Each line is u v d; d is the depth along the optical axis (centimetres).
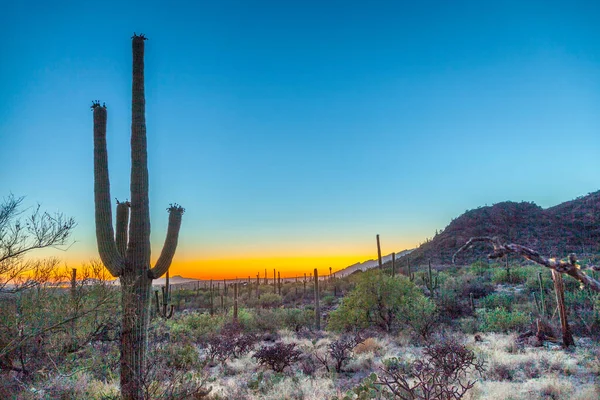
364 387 841
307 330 2503
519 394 863
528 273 3544
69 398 756
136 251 816
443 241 8150
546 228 7469
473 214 8838
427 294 3256
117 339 852
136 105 879
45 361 805
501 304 2623
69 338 809
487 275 4278
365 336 1917
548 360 1182
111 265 784
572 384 952
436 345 1112
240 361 1487
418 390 827
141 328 789
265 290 6081
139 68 897
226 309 3675
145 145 874
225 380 1198
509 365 1131
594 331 1647
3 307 764
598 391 848
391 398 794
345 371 1252
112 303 812
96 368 888
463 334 1877
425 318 1828
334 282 5697
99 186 804
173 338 1666
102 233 788
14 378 734
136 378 741
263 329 2461
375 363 1294
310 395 938
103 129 827
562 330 1482
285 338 2103
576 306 2073
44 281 788
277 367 1286
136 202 834
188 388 844
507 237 7356
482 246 6475
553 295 2544
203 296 5481
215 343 1582
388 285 2045
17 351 773
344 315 2122
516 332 1775
